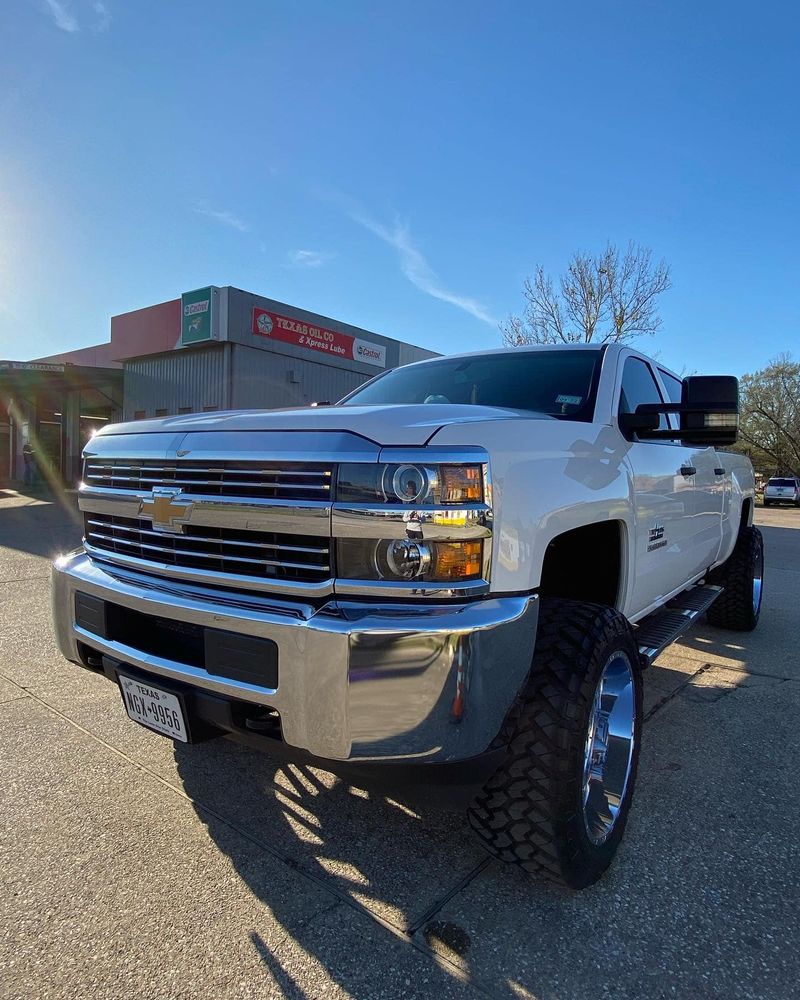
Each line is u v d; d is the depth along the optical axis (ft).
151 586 7.39
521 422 7.18
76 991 5.65
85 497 8.79
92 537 8.87
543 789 6.58
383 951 6.18
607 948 6.28
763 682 14.37
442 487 5.85
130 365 69.10
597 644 7.14
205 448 6.98
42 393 79.36
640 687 8.46
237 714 6.55
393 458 5.89
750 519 19.70
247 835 8.05
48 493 66.90
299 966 5.98
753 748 10.91
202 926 6.47
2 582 22.70
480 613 5.82
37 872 7.25
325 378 68.54
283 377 64.23
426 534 5.81
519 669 6.18
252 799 8.90
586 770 7.00
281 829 8.21
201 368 61.87
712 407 8.68
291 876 7.28
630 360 11.40
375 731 5.69
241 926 6.48
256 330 61.11
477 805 6.89
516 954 6.18
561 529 7.06
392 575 5.84
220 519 6.75
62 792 8.97
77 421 78.69
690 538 12.85
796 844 8.12
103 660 7.92
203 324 58.95
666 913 6.81
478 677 5.71
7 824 8.18
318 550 6.11
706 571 15.97
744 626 18.65
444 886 7.17
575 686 6.75
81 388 76.38
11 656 14.76
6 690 12.68
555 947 6.28
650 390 12.13
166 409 65.57
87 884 7.07
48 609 19.04
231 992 5.68
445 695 5.61
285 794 9.05
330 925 6.52
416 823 8.41
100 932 6.36
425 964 6.04
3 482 84.84
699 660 16.05
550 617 7.46
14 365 65.51
